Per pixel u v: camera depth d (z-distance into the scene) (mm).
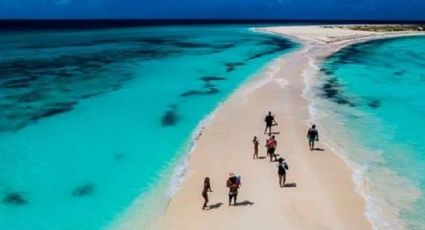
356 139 33688
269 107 42500
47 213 23312
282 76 59531
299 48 99000
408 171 27922
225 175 27125
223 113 40594
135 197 24922
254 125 36812
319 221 21844
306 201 23766
